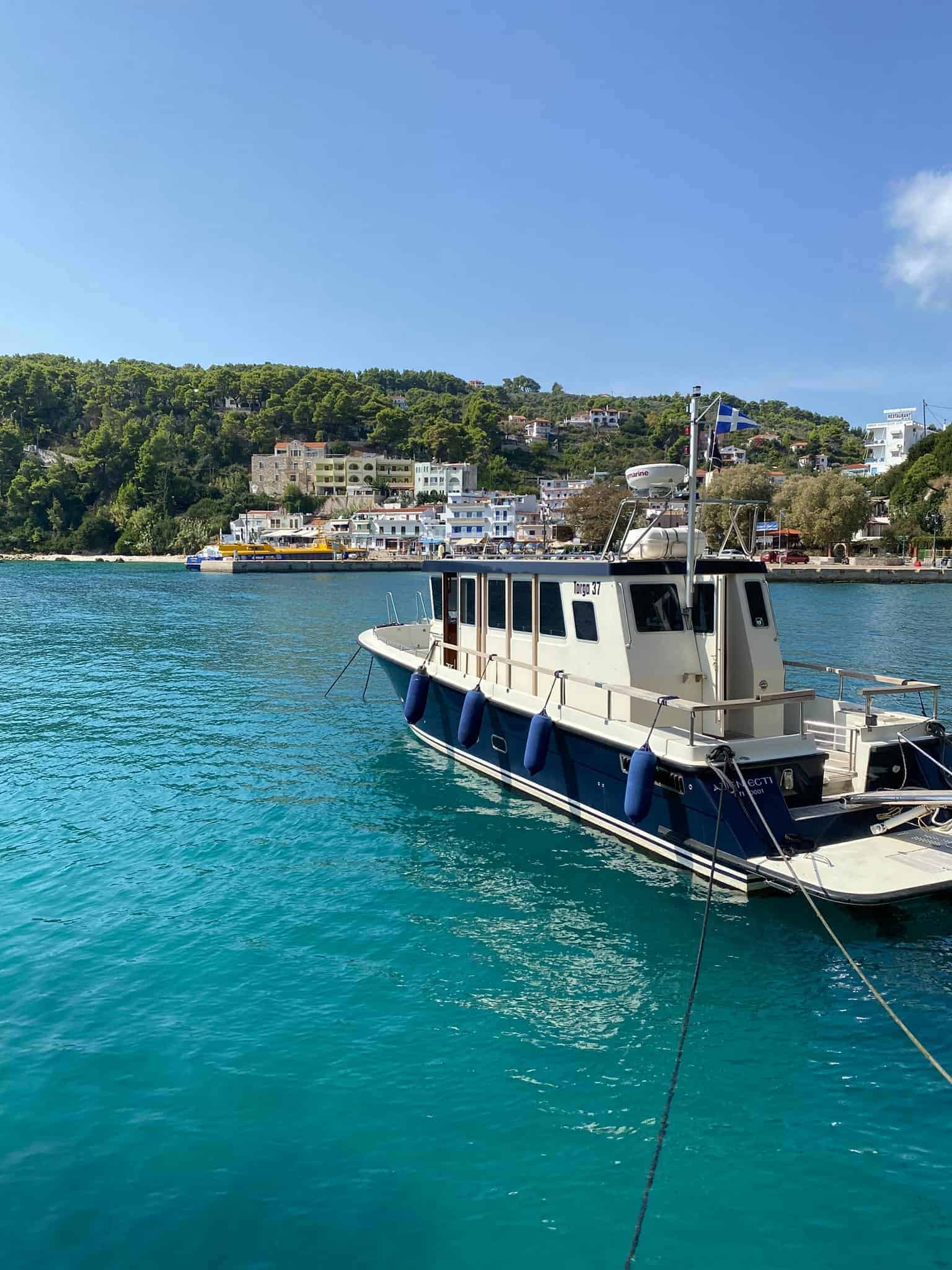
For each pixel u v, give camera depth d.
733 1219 4.32
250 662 23.97
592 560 9.53
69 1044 5.79
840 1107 5.18
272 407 151.50
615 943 7.27
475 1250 4.14
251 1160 4.73
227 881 8.62
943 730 8.72
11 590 54.78
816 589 56.03
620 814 9.27
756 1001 6.36
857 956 7.00
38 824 10.41
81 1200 4.44
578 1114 5.12
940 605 42.91
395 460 139.75
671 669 9.18
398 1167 4.68
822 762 8.20
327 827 10.20
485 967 6.89
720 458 9.05
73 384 150.00
